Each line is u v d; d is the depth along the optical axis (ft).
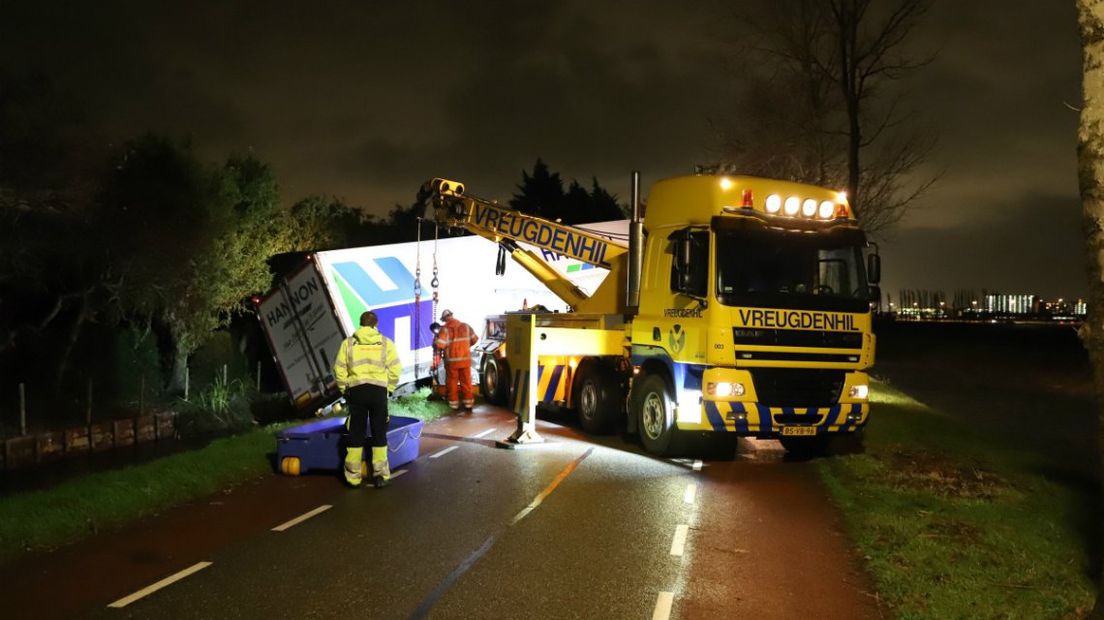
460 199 50.39
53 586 19.30
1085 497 29.89
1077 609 18.28
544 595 18.92
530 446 38.81
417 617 17.51
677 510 26.99
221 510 26.53
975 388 92.17
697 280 34.40
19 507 24.93
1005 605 18.49
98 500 26.07
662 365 37.35
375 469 29.86
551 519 25.54
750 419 33.83
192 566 20.80
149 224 48.80
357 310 50.90
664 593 19.19
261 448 35.55
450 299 60.13
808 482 31.86
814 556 22.25
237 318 67.77
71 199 42.63
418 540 23.17
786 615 18.04
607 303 44.98
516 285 66.54
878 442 40.40
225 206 55.72
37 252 42.80
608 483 30.94
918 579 20.12
